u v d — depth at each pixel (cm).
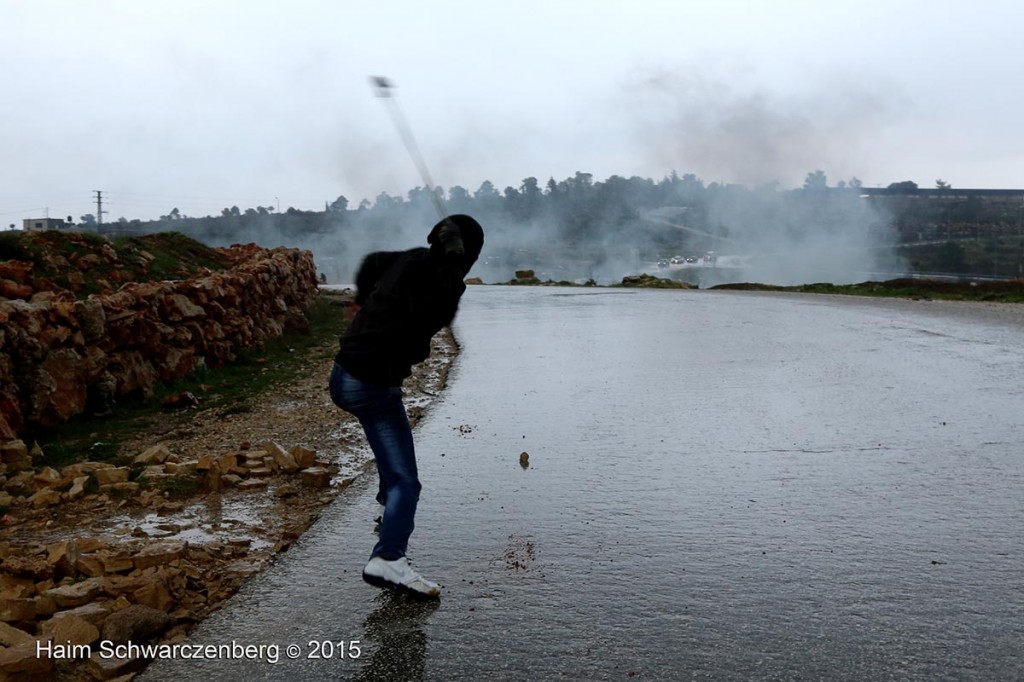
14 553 477
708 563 445
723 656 346
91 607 388
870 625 371
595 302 2444
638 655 348
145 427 820
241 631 379
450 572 440
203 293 1162
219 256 1962
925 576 424
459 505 552
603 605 396
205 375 1076
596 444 714
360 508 552
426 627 378
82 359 827
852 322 1698
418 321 407
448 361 1260
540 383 1023
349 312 445
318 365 1230
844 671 333
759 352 1259
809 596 402
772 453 674
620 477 613
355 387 412
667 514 527
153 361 978
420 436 751
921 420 780
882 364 1120
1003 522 504
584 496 568
